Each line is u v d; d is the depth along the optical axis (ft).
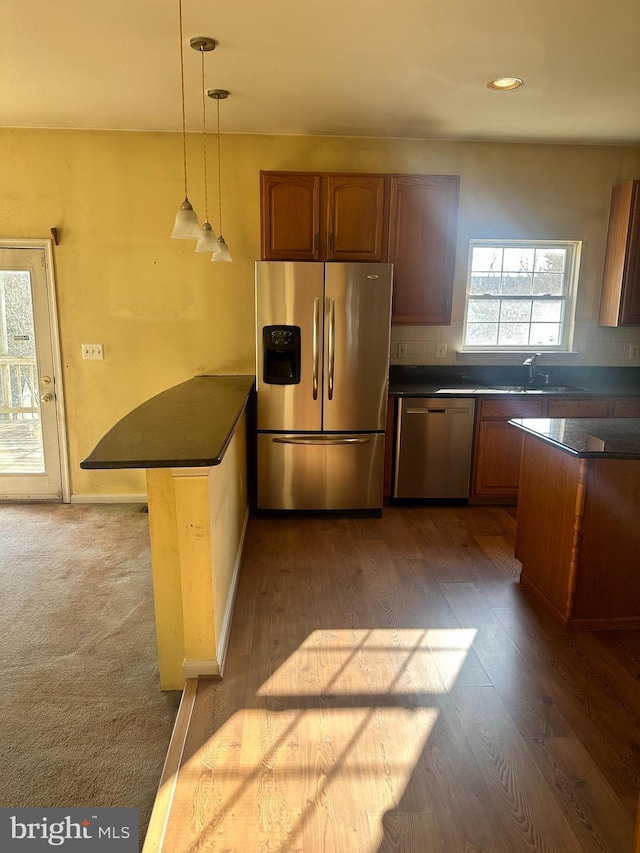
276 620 8.38
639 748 5.96
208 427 7.52
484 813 5.15
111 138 12.54
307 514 12.89
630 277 13.44
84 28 7.85
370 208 12.46
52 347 13.28
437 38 8.14
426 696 6.72
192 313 13.34
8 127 12.32
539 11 7.39
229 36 8.09
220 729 6.15
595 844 4.85
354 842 4.85
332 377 12.03
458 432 13.09
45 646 7.92
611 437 8.29
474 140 13.28
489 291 14.44
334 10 7.36
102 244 12.93
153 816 5.09
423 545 11.24
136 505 13.73
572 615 8.11
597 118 11.64
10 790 5.53
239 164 12.87
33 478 13.83
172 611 6.89
